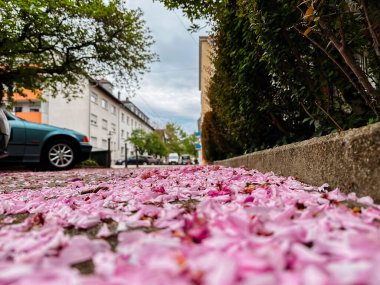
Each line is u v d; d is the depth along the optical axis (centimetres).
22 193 260
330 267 55
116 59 1291
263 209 112
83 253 80
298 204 129
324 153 196
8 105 1343
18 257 77
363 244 65
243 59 406
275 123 415
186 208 129
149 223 116
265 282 49
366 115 252
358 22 236
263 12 270
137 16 1237
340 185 173
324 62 269
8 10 921
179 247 74
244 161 493
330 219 97
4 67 1209
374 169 141
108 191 223
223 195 187
